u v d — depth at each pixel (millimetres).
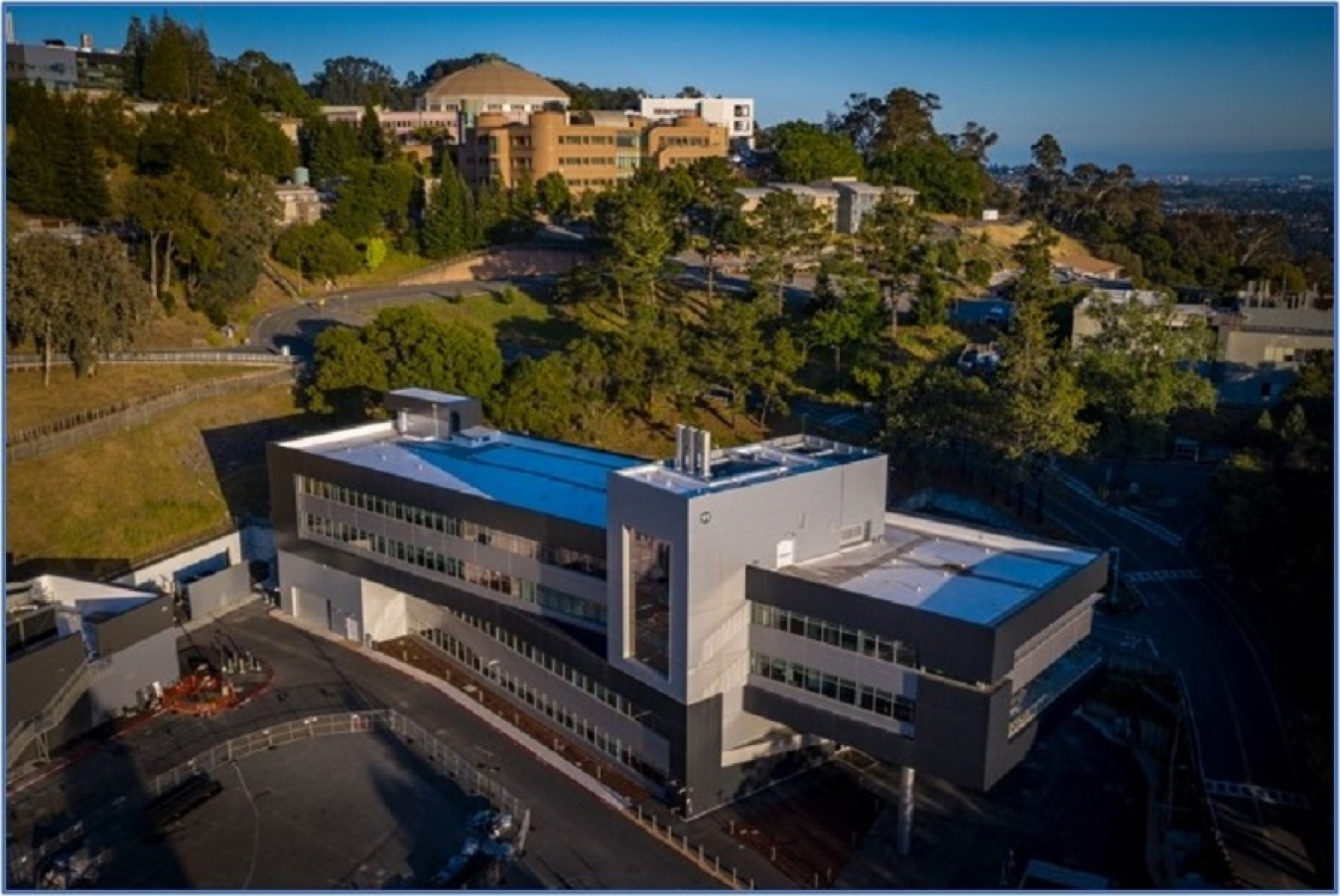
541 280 145500
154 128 132000
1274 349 117438
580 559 61500
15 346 99812
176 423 95688
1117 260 189125
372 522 72938
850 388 116750
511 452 78688
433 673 70938
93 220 123938
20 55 183750
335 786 57156
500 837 52062
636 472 55844
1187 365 116125
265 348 114125
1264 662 70625
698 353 106188
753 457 60469
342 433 82375
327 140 171125
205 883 49125
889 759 50562
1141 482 103125
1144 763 60281
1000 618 48000
